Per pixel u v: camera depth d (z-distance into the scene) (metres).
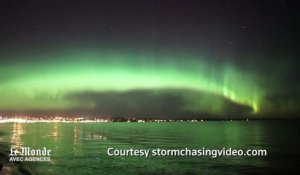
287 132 145.88
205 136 120.50
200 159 52.94
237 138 105.75
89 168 42.09
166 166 44.69
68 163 46.28
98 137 118.50
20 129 189.50
